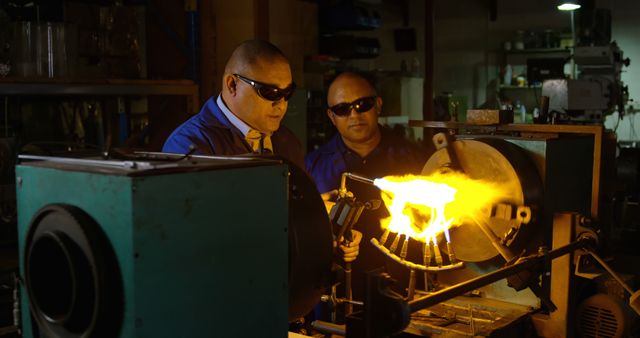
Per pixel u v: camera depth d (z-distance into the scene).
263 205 1.32
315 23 5.41
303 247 1.50
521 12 8.41
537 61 7.26
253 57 2.19
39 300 1.31
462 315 1.95
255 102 2.21
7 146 3.10
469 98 8.70
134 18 3.85
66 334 1.25
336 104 2.79
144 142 3.96
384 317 1.36
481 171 2.01
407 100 6.35
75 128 3.77
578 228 1.96
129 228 1.12
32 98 3.58
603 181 2.34
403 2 8.68
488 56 8.59
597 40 6.18
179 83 3.87
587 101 4.98
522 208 1.91
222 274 1.25
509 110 2.24
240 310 1.29
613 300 1.99
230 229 1.26
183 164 1.24
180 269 1.19
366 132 2.80
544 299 1.78
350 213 1.81
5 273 2.73
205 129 2.24
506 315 1.95
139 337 1.14
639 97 7.86
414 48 8.56
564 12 8.20
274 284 1.35
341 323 1.92
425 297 1.42
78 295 1.19
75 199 1.23
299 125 4.97
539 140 2.02
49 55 3.43
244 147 2.29
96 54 3.72
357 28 5.91
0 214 3.02
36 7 3.56
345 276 1.82
